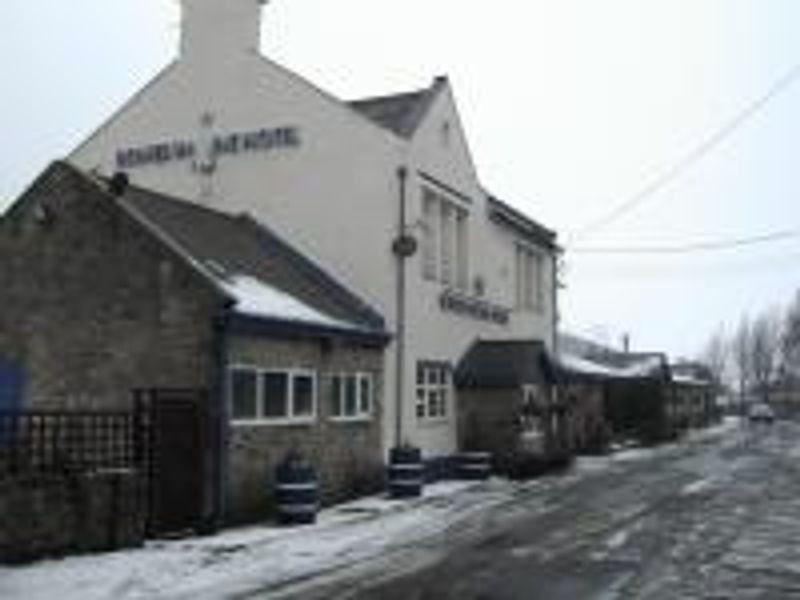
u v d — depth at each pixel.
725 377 131.75
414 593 12.70
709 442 54.72
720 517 20.17
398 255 26.75
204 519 17.98
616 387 54.97
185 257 19.30
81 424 15.66
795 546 16.41
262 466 20.06
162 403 17.34
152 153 28.92
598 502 23.12
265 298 21.42
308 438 21.94
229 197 28.02
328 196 27.14
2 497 13.99
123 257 19.80
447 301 30.03
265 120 27.84
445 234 30.52
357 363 24.48
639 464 36.28
